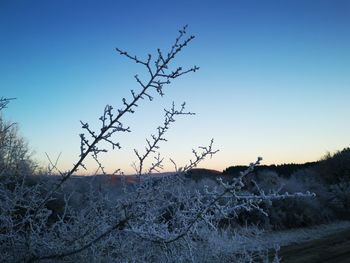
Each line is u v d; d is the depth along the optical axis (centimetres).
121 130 250
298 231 2341
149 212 268
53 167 296
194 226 281
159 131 280
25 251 265
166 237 267
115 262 288
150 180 275
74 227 281
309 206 2655
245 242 373
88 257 277
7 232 274
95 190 302
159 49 252
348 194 3133
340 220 2917
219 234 353
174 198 312
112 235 293
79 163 258
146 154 279
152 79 251
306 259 1582
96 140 247
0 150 306
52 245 264
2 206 278
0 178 315
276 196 255
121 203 271
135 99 249
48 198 271
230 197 276
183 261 301
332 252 1711
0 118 309
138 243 301
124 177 308
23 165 310
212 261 330
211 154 303
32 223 293
